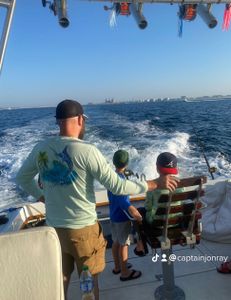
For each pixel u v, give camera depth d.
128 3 2.78
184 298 2.60
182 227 2.30
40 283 1.46
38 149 1.99
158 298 2.59
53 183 1.93
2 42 1.81
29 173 2.11
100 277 3.03
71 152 1.87
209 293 2.71
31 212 3.73
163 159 2.21
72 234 1.94
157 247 2.25
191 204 2.21
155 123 20.34
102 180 1.88
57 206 1.95
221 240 3.49
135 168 8.92
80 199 1.92
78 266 2.01
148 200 2.28
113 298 2.73
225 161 10.02
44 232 1.45
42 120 26.05
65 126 1.96
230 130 17.19
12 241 1.42
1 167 10.20
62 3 2.62
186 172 8.60
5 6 1.77
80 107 2.01
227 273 2.96
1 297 1.44
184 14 2.87
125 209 2.44
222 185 3.64
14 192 7.70
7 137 16.31
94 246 2.01
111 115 27.86
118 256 2.98
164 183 2.00
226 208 3.56
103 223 3.57
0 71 1.83
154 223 2.23
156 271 3.07
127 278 2.93
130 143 12.45
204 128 18.22
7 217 3.42
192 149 11.91
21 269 1.44
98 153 1.90
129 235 2.80
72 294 2.81
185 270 3.06
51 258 1.46
